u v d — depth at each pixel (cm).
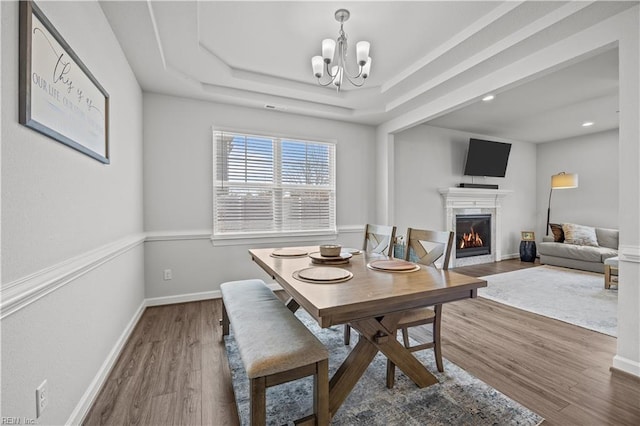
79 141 145
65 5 135
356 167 421
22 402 98
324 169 399
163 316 279
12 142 96
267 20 212
